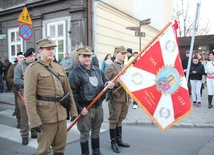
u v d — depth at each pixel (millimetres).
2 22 14398
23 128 4758
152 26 16406
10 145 4762
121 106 4379
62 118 3146
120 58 4430
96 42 10562
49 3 11703
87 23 10469
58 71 3246
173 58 3820
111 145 4492
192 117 6789
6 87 12898
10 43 14055
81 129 3801
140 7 14523
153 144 4809
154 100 3859
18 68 4816
